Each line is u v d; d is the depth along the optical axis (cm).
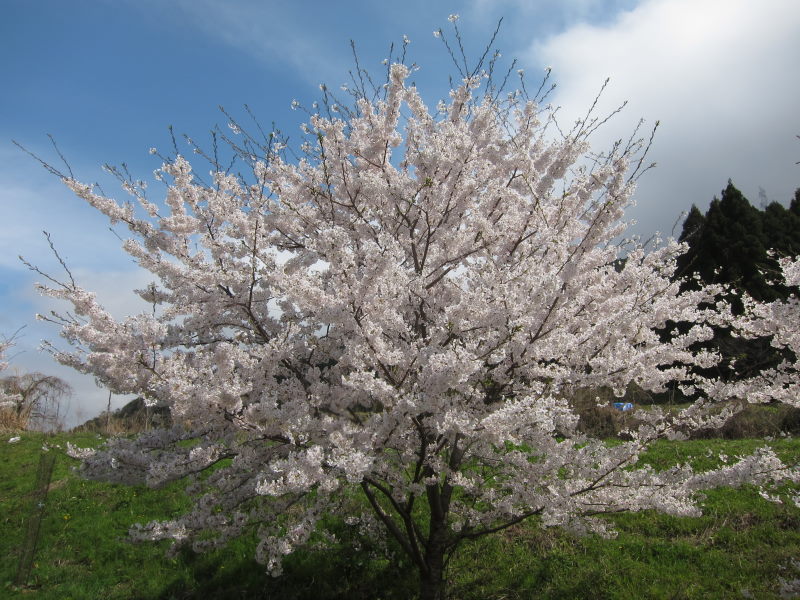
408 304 453
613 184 381
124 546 633
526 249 464
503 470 396
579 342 412
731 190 1384
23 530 694
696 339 442
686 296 494
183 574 570
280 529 440
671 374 442
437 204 454
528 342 362
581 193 415
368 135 502
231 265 445
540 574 496
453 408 346
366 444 347
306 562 552
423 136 494
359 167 506
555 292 358
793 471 325
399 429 355
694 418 385
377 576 524
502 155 507
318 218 486
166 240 448
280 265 396
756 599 429
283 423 360
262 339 447
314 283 384
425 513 604
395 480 386
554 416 370
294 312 457
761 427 833
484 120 491
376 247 334
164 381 366
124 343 362
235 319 436
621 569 491
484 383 399
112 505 738
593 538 540
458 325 355
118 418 1253
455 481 378
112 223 435
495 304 356
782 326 350
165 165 452
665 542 527
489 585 490
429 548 447
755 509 564
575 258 362
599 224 367
